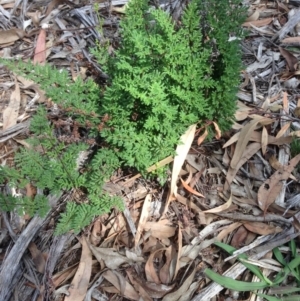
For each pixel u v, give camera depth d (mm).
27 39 641
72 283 453
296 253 467
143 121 483
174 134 471
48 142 474
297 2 663
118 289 454
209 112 484
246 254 465
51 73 487
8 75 597
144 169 480
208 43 482
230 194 498
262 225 482
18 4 670
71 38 635
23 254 470
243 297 452
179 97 457
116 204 464
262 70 599
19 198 469
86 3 665
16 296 455
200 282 457
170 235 482
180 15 600
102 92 513
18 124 552
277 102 566
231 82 463
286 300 446
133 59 479
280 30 631
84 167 510
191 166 519
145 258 471
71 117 544
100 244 480
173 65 454
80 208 456
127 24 490
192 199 501
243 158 518
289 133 537
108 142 492
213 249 476
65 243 477
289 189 510
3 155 535
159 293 451
